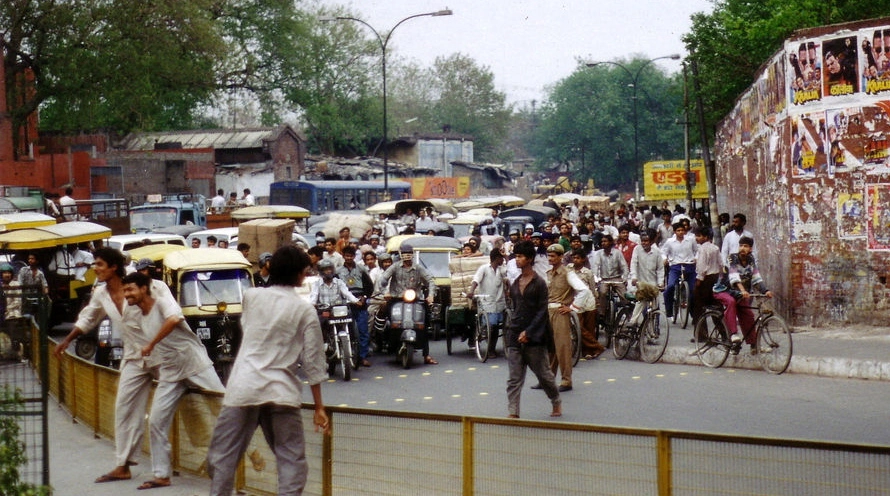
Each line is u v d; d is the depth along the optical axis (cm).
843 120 1897
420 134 9469
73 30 5244
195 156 6159
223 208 4662
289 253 745
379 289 1761
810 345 1658
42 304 871
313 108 7781
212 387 934
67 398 1323
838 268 1903
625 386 1430
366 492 794
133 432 938
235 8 7394
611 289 1847
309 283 1769
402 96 12556
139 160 5931
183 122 7875
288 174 7369
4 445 674
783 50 2008
